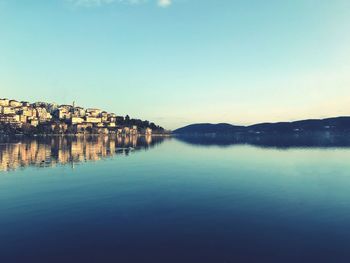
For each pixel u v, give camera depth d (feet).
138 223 95.71
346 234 85.46
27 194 137.08
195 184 163.63
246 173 207.82
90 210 110.52
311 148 488.44
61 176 191.01
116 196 133.69
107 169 226.79
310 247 77.00
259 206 116.47
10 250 75.10
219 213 107.04
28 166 240.53
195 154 380.78
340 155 348.59
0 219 99.66
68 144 588.09
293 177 189.88
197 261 69.72
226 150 458.50
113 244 78.95
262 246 77.82
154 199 128.06
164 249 75.87
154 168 234.79
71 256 71.82
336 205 117.50
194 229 90.33
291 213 106.73
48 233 86.48
